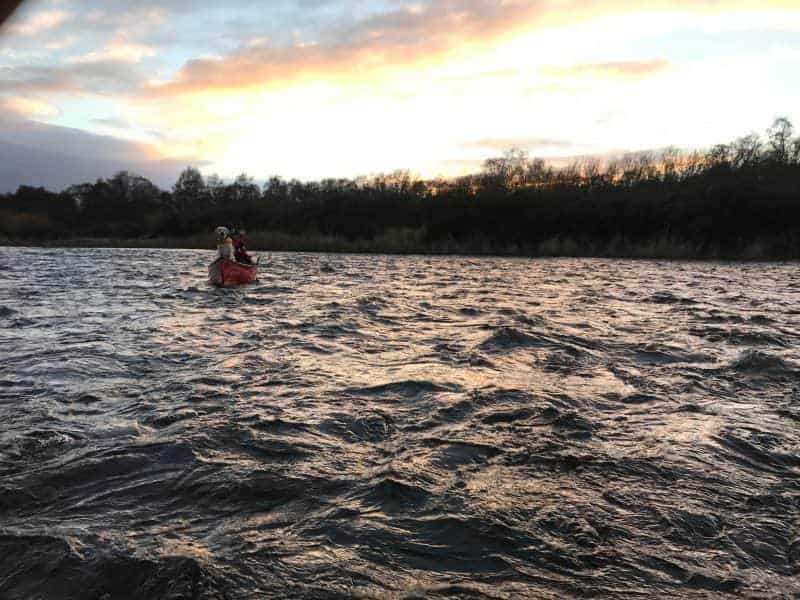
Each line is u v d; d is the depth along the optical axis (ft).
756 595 8.46
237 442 14.53
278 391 19.24
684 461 13.58
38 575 8.82
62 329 31.14
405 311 39.42
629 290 55.16
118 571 8.89
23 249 146.10
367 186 199.21
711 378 21.18
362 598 8.29
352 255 128.67
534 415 16.83
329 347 26.63
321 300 45.98
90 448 14.03
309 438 14.93
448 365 23.08
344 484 12.25
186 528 10.34
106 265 90.84
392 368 22.56
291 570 9.01
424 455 13.84
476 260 112.16
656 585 8.71
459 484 12.28
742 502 11.53
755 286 59.52
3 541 9.81
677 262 106.63
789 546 9.89
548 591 8.54
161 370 22.02
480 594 8.43
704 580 8.84
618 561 9.37
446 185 188.44
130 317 35.99
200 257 115.03
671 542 9.98
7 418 16.29
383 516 10.84
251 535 10.12
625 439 15.01
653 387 19.95
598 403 18.12
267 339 28.53
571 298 47.75
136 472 12.73
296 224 173.27
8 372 21.50
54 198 256.73
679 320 34.81
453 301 45.52
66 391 19.06
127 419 16.26
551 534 10.21
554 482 12.39
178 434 14.98
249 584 8.60
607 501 11.50
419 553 9.58
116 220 230.68
